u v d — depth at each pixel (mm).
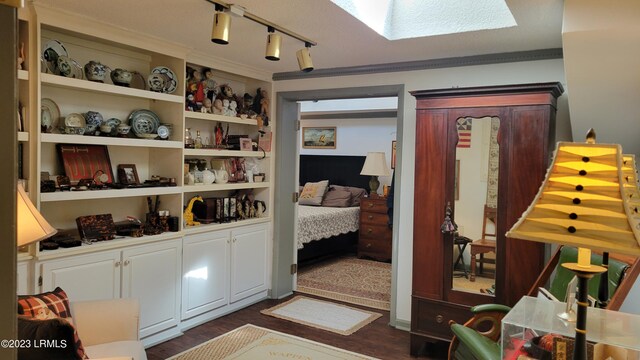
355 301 4383
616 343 1464
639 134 2789
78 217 2992
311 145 7410
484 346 2213
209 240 3705
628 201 1064
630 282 1964
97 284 2850
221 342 3324
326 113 6848
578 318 1231
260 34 2973
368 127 6891
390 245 5996
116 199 3344
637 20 2076
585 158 1104
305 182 7402
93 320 2273
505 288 2951
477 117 3020
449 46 3152
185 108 3520
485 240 3016
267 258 4398
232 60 3783
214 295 3777
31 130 2533
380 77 3832
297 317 3904
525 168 2881
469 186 3066
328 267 5719
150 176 3572
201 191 3820
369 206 6152
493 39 2951
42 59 2674
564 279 2539
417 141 3213
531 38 2904
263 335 3479
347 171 7016
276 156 4395
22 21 2508
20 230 1868
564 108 3152
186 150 3490
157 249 3238
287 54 3484
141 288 3125
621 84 2457
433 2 2867
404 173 3727
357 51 3326
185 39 3160
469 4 2766
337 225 5945
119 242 2961
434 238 3170
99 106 3166
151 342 3229
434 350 3314
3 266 631
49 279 2607
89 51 3094
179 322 3451
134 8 2520
